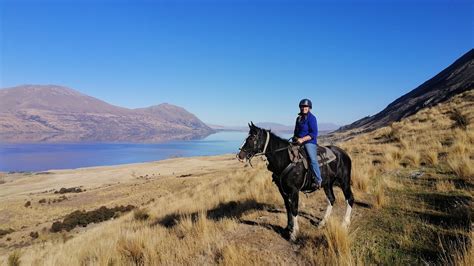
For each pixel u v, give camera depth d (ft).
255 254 20.39
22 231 110.52
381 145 64.75
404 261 17.35
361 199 30.25
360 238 21.01
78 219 114.32
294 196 22.84
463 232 18.99
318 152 24.03
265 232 24.66
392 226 22.20
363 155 56.13
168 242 24.76
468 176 30.81
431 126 73.26
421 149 50.60
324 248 19.65
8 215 147.54
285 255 20.29
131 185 211.82
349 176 25.54
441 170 36.01
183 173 286.87
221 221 28.35
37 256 32.27
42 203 172.96
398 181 34.47
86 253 27.78
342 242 19.24
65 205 165.48
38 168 654.94
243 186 51.37
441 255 16.88
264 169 66.69
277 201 35.17
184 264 20.88
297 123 24.17
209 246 22.09
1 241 98.53
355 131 252.42
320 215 27.53
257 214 30.01
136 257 23.56
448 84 218.59
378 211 26.08
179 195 76.54
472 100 96.84
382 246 19.40
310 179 23.36
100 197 179.83
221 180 78.74
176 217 38.32
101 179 305.32
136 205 141.08
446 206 24.32
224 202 39.91
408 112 218.79
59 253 29.12
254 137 22.85
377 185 32.78
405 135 70.64
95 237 38.50
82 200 176.35
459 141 44.78
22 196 218.79
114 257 23.04
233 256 19.34
